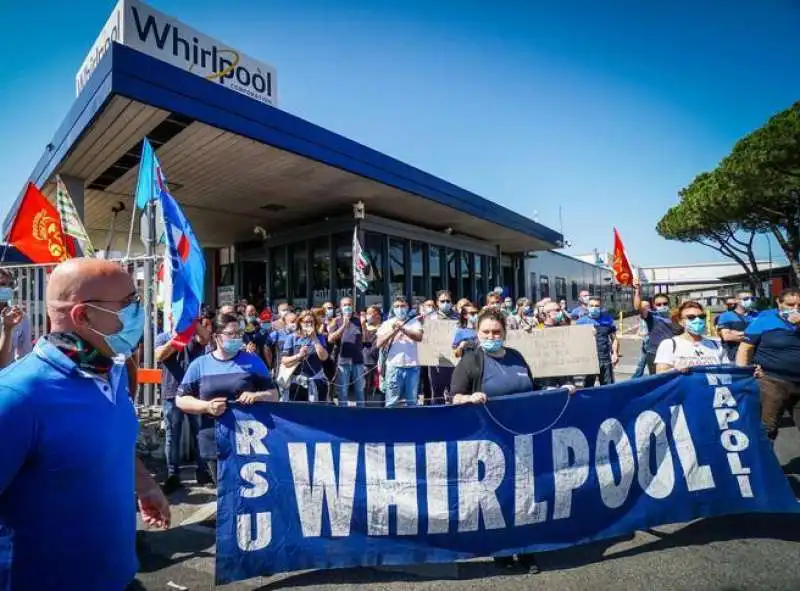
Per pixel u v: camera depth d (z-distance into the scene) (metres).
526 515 3.43
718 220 28.38
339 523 3.28
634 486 3.65
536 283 29.58
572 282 36.31
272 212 14.73
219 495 3.14
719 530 3.88
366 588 3.14
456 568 3.40
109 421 1.68
